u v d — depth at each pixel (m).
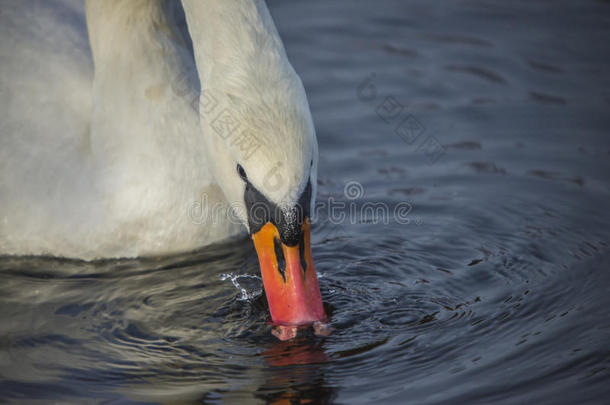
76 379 8.22
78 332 9.08
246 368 8.32
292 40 16.31
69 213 10.87
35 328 9.19
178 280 10.23
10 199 10.98
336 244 10.92
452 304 9.45
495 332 8.84
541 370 8.13
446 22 17.12
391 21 17.14
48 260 11.00
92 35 11.17
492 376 8.06
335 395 7.86
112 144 10.85
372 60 15.71
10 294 10.01
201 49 8.91
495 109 14.29
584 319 8.98
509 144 13.35
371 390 7.91
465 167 12.79
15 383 8.16
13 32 12.14
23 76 11.74
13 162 11.10
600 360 8.23
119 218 10.74
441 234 11.11
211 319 9.29
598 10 17.45
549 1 17.89
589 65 15.52
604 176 12.38
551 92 14.75
